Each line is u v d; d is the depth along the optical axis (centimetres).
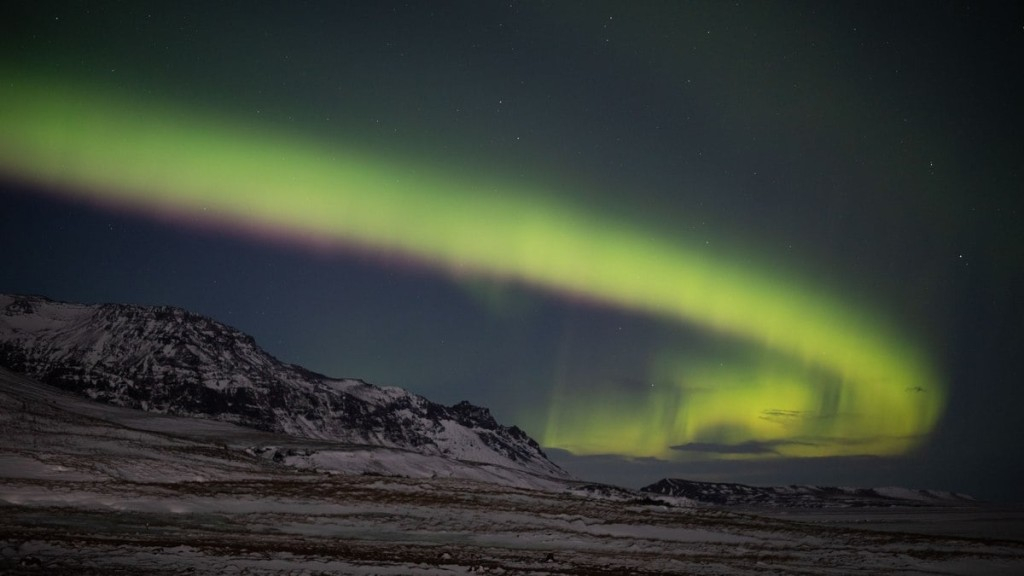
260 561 3256
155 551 3222
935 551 5378
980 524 17988
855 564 4825
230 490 5634
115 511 4512
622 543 4978
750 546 5231
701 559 4616
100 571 2788
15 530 3509
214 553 3322
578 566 4003
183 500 5034
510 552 4350
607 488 15400
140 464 6819
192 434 16888
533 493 7050
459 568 3531
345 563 3388
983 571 4906
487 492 6756
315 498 5622
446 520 5272
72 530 3747
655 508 6700
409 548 4188
